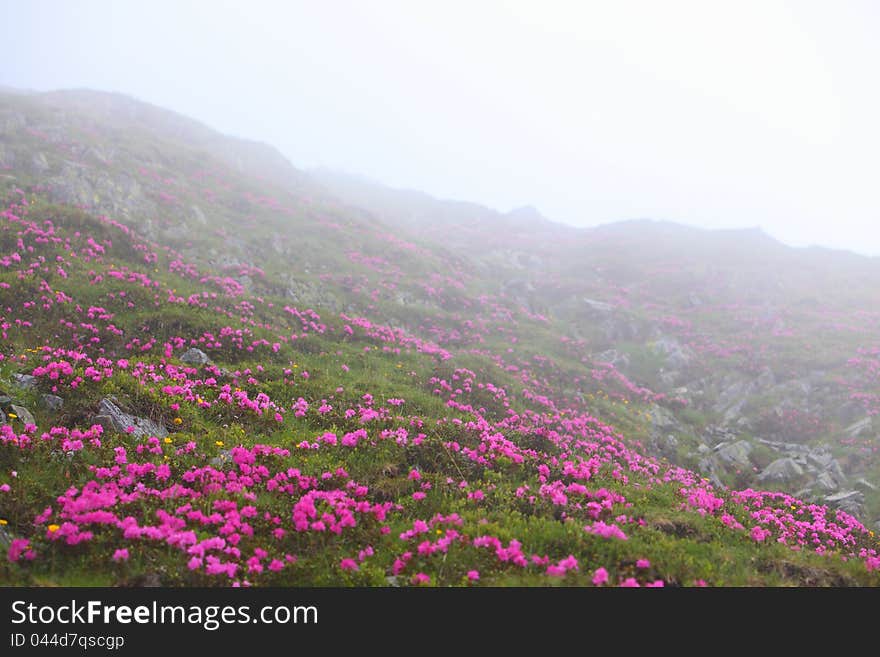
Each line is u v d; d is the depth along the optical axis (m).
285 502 10.85
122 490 10.22
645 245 74.31
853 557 13.03
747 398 34.84
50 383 13.41
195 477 11.00
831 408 32.16
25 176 36.06
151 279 25.89
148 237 36.47
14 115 46.44
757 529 12.62
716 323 47.62
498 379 26.89
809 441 29.38
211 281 29.94
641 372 39.19
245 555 8.86
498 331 40.56
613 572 9.12
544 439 18.39
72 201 34.91
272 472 12.19
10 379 13.57
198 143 76.62
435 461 13.91
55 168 38.97
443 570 8.91
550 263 69.69
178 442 12.88
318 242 49.72
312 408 16.67
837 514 17.25
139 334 20.22
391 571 8.96
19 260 22.61
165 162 54.75
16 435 10.86
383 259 50.44
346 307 37.59
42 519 8.72
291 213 55.47
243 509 9.77
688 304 53.12
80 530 8.60
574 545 10.05
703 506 14.05
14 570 7.65
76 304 20.58
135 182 43.09
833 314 48.62
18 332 18.12
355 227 57.66
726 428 31.70
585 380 33.12
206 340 20.92
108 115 68.75
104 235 28.42
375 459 13.55
